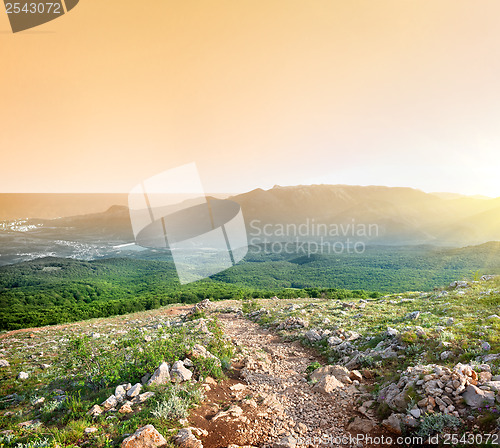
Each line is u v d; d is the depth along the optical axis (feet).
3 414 27.35
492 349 28.02
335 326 54.44
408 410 21.57
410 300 69.31
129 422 20.83
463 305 50.03
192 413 23.06
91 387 30.30
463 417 19.26
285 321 62.28
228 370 34.58
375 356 34.83
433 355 30.25
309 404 26.45
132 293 230.07
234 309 88.33
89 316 136.56
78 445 18.61
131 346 37.42
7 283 281.74
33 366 45.57
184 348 35.06
